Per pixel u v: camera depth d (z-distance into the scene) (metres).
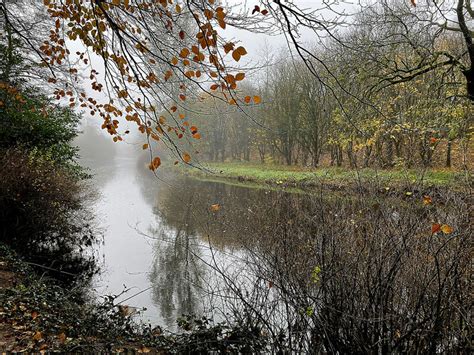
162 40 3.60
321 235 3.45
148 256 8.36
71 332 3.97
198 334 4.21
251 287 4.45
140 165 55.22
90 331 4.17
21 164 8.56
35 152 9.09
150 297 6.10
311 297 3.16
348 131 9.21
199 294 5.66
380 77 9.18
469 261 2.90
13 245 8.11
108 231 10.92
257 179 22.98
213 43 2.52
